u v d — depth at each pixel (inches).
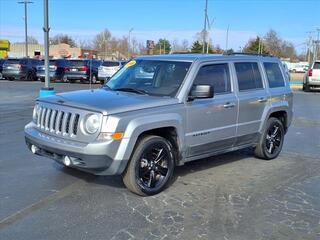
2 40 2657.5
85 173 265.3
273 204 220.7
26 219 193.2
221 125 264.4
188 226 189.9
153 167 229.1
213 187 246.8
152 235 179.8
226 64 274.8
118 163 210.7
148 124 218.1
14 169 272.7
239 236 181.0
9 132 402.0
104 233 180.5
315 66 1072.8
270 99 307.0
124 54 3636.8
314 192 241.9
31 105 633.6
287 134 431.5
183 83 243.1
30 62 1378.0
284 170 288.5
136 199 222.4
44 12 538.9
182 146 240.4
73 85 1165.7
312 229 190.2
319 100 831.1
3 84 1148.5
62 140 217.9
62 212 202.5
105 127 207.3
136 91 248.5
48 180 250.7
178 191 237.5
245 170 285.6
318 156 333.4
